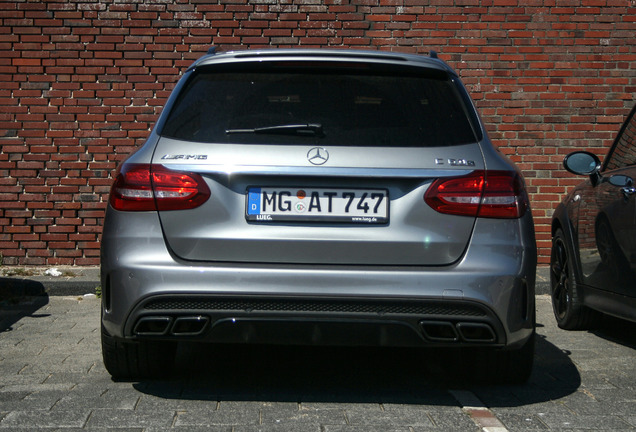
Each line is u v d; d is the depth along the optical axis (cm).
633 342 587
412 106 398
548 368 496
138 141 891
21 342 562
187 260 377
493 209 382
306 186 378
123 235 381
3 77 884
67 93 886
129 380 446
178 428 353
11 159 884
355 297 369
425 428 358
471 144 393
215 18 890
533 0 910
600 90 917
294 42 894
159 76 890
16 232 884
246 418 370
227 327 375
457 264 377
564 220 641
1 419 364
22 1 882
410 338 376
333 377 460
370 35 900
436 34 905
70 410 381
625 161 569
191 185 378
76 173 887
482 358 430
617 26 914
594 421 375
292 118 390
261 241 374
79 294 786
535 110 915
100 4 885
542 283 829
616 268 533
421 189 379
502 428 359
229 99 400
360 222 377
